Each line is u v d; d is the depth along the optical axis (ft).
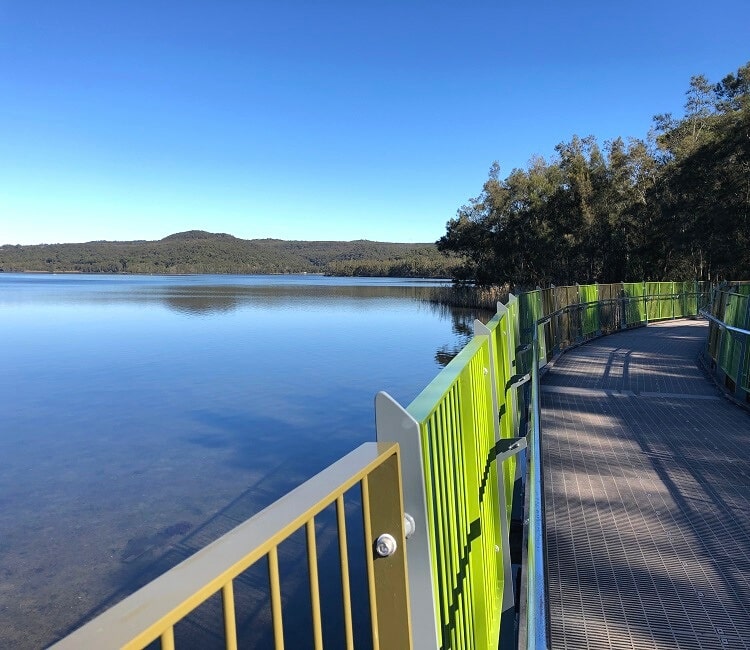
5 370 66.59
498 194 148.36
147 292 281.33
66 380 60.29
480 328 10.16
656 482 13.97
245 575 18.34
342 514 3.48
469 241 162.71
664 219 108.37
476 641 7.68
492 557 9.48
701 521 11.91
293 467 32.58
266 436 38.86
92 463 33.60
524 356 20.39
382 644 4.26
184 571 2.36
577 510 12.46
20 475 31.35
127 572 21.36
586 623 8.66
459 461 7.14
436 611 4.91
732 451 16.17
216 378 60.44
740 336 21.70
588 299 40.50
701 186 101.96
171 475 31.37
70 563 21.88
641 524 11.80
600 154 124.98
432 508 5.21
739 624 8.63
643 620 8.73
